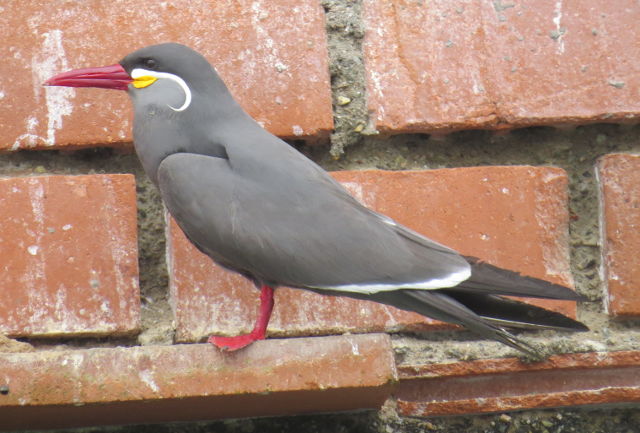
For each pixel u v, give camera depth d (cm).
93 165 703
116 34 711
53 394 569
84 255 671
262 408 633
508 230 693
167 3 717
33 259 668
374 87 712
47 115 695
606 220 695
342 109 711
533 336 681
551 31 720
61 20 709
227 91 678
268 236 626
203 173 639
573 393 672
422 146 715
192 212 636
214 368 579
